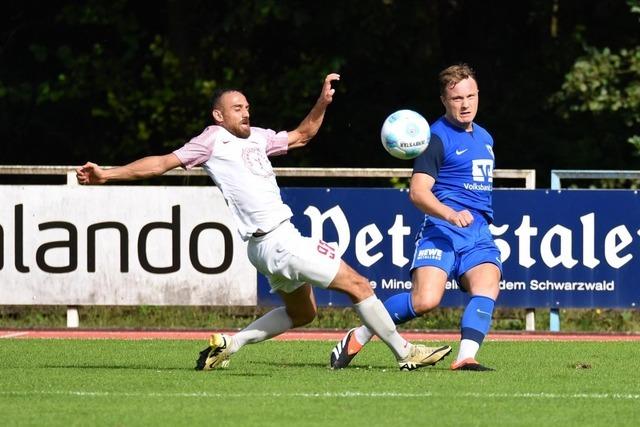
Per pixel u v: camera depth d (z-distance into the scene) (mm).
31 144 72875
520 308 47469
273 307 47750
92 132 71938
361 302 31719
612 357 38062
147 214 47844
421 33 73938
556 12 72750
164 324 49750
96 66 67375
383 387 29703
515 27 75000
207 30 68500
